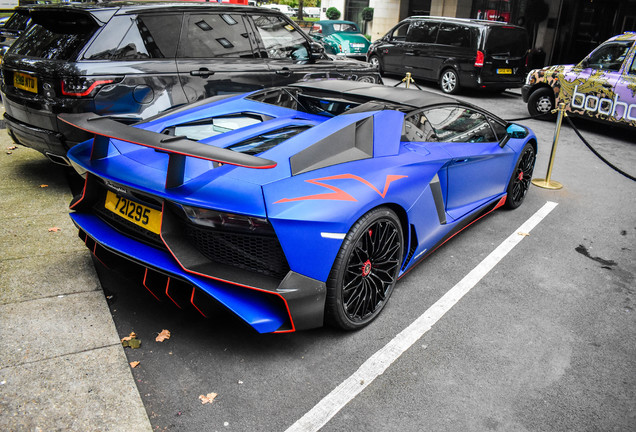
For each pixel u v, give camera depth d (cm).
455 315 289
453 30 1127
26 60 399
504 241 399
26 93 398
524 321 288
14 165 498
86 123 230
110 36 402
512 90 1246
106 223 269
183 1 471
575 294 322
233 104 326
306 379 229
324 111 315
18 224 362
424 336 267
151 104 418
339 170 246
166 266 226
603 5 1398
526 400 225
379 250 261
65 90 375
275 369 234
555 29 1465
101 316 262
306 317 229
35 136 399
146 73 413
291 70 528
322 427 202
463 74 1107
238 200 211
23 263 308
